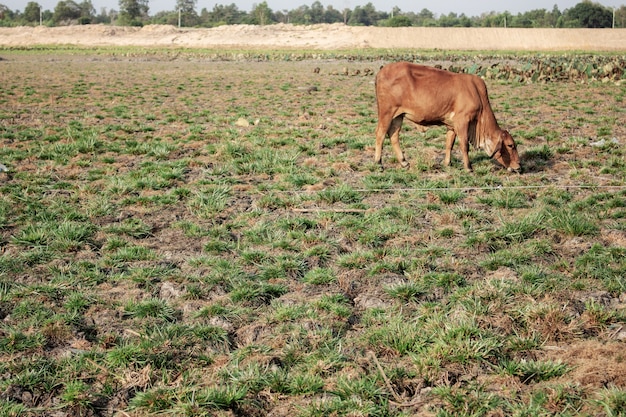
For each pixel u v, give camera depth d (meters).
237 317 6.62
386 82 11.86
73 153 13.80
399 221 9.41
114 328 6.42
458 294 6.88
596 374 5.42
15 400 5.24
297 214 9.90
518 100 23.66
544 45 95.00
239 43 97.62
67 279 7.39
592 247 8.14
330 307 6.73
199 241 8.80
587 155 13.88
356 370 5.65
